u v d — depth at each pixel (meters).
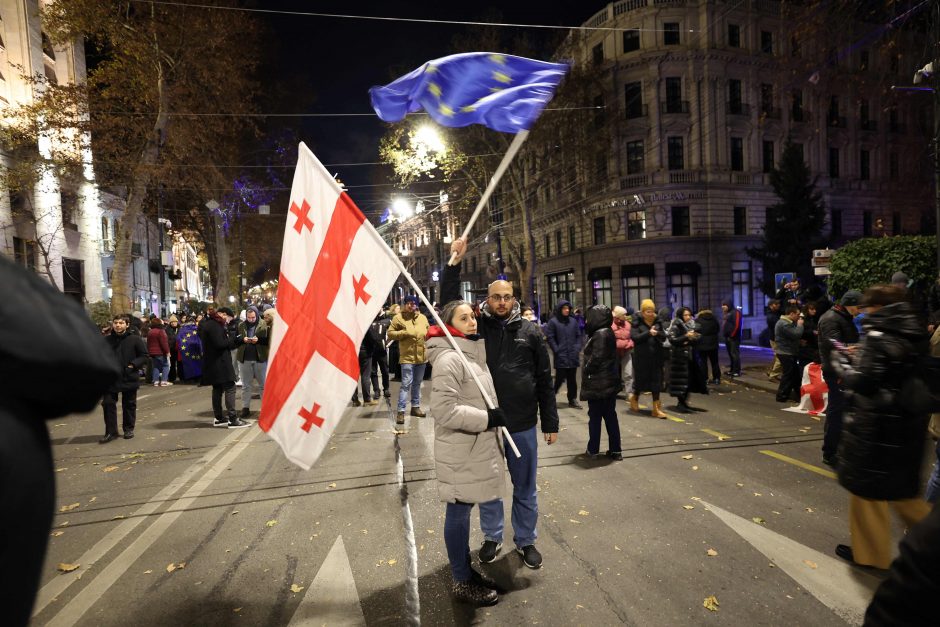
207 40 18.17
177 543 3.81
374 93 3.17
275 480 5.13
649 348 7.48
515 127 2.94
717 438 6.27
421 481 4.96
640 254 28.28
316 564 3.43
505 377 3.28
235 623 2.80
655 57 27.55
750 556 3.35
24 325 0.91
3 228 18.45
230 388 7.68
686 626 2.65
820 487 4.54
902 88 8.71
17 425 0.92
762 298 28.94
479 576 3.02
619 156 29.00
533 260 26.02
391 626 2.74
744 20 28.27
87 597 3.09
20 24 19.75
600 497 4.44
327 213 3.18
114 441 7.04
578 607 2.85
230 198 29.80
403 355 7.43
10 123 18.77
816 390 7.60
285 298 3.15
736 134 28.53
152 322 13.30
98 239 24.58
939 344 4.04
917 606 1.05
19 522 0.89
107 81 17.78
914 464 2.87
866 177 32.06
